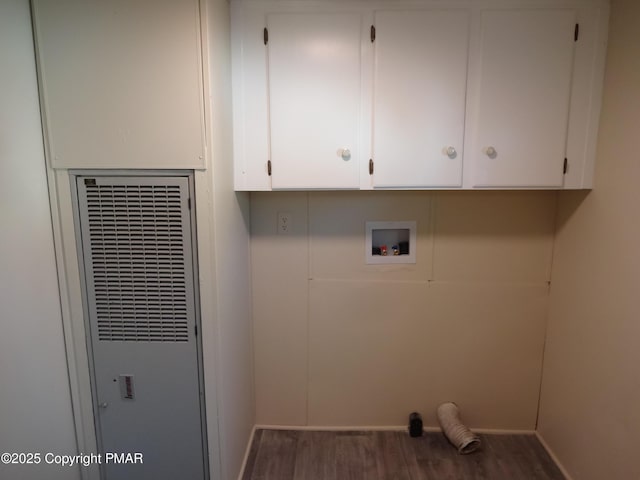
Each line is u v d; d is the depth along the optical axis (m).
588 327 1.63
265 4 1.52
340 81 1.55
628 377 1.38
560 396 1.84
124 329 1.46
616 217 1.46
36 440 1.30
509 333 2.01
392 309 2.02
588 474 1.61
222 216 1.46
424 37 1.52
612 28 1.48
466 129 1.57
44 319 1.34
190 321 1.44
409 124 1.57
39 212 1.31
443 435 2.06
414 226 1.95
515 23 1.50
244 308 1.87
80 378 1.48
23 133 1.23
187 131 1.31
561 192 1.85
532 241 1.94
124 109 1.31
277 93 1.56
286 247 1.98
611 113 1.49
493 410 2.08
